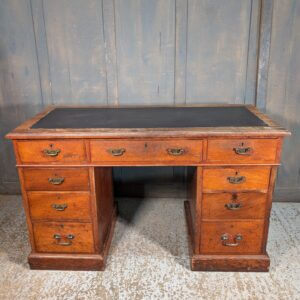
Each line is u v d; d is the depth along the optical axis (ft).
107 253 6.38
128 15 7.23
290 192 8.29
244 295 5.42
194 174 5.98
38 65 7.68
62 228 5.91
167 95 7.72
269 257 6.09
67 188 5.66
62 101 7.91
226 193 5.59
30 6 7.29
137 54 7.48
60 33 7.43
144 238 6.98
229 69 7.48
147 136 5.23
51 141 5.37
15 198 8.68
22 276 5.94
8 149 8.45
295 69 7.40
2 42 7.56
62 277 5.90
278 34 7.19
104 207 6.47
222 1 7.05
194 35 7.29
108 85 7.72
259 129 5.27
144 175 8.45
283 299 5.33
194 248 6.00
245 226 5.78
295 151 7.98
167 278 5.83
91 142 5.35
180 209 8.11
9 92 7.95
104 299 5.39
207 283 5.70
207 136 5.22
